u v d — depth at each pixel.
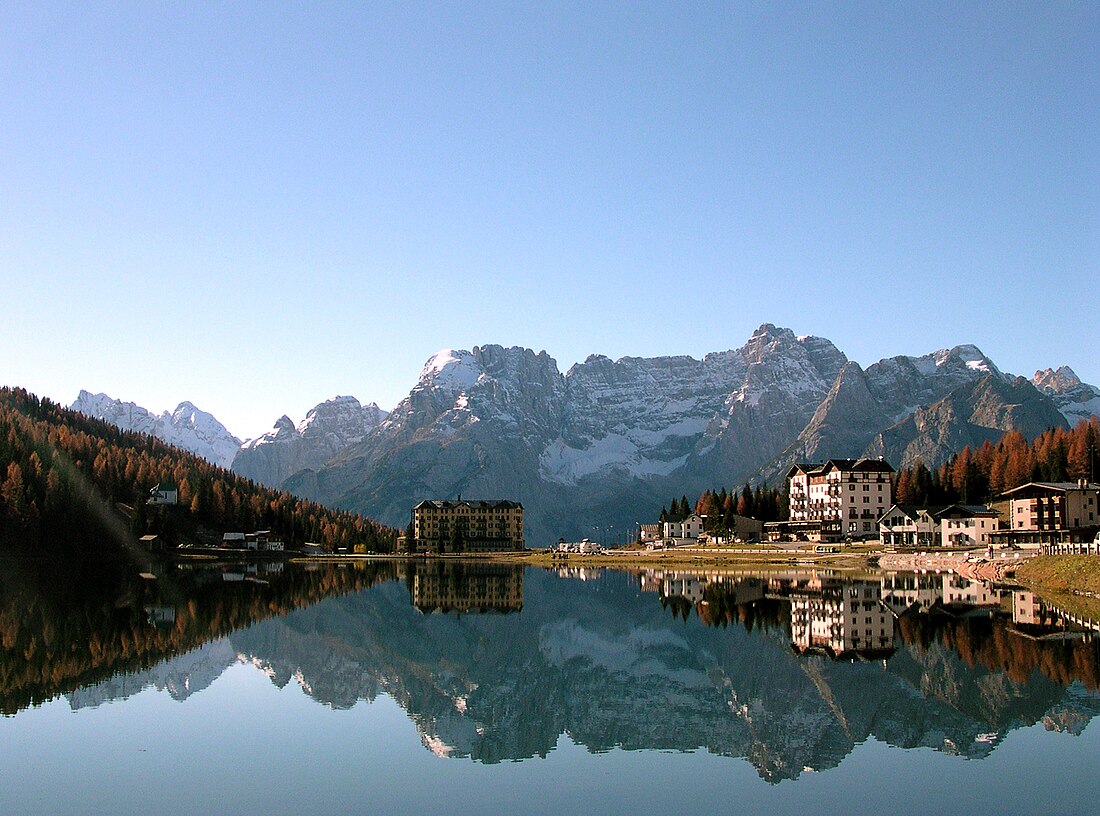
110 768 51.78
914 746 56.44
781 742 58.69
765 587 175.38
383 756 54.97
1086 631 97.00
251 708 66.88
